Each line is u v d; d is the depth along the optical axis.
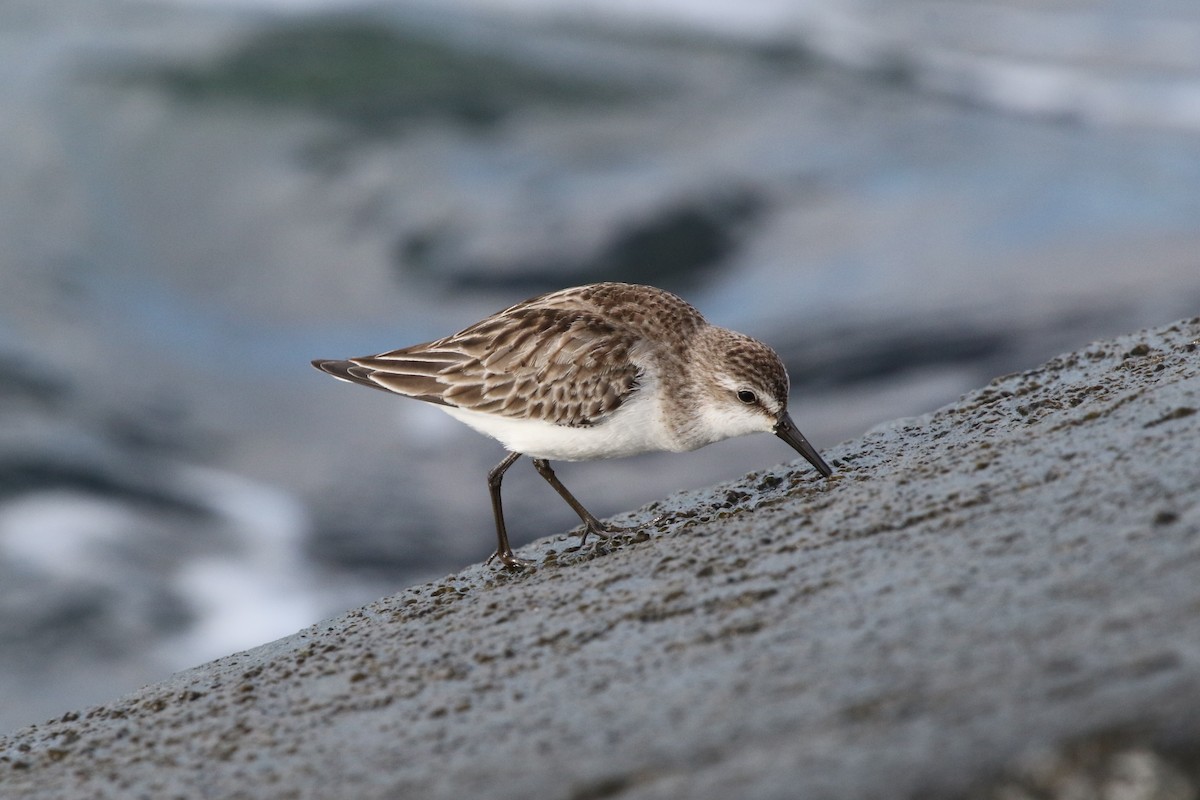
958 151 23.56
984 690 4.01
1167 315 17.80
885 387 17.09
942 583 5.03
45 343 18.59
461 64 26.48
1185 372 7.38
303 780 4.92
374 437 17.25
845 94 26.08
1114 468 5.76
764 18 29.59
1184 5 31.69
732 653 4.99
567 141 23.81
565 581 6.79
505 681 5.43
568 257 20.41
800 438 8.26
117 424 17.09
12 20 27.81
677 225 21.08
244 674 6.71
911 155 23.42
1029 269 19.48
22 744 6.35
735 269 20.22
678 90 26.00
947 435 7.96
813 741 4.00
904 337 18.00
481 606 6.77
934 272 19.66
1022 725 3.69
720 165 22.86
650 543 7.24
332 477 16.42
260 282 20.58
